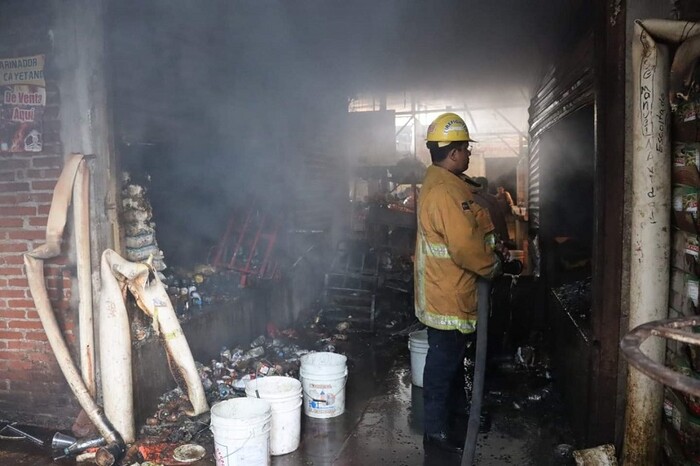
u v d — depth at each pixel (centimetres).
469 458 294
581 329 348
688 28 234
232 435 288
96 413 345
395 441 350
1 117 373
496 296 500
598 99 295
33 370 384
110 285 350
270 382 356
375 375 475
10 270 381
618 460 289
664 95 248
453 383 369
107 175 361
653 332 158
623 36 281
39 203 372
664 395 261
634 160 259
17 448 352
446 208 302
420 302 333
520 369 477
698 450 224
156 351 392
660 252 255
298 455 333
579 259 491
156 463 323
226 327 491
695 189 230
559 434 356
